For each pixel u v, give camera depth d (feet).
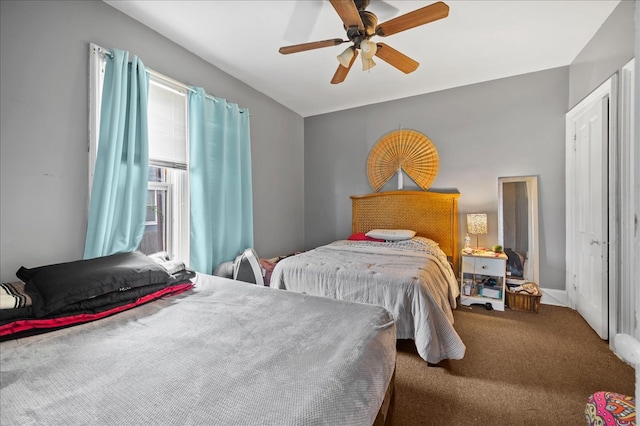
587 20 7.25
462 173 11.37
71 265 4.68
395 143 12.62
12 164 4.98
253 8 6.66
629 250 6.47
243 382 2.65
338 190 14.05
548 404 5.05
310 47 6.39
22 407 2.35
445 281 8.11
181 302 4.87
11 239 4.98
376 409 2.90
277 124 12.66
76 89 5.80
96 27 6.16
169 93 7.82
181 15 6.87
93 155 6.00
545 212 10.09
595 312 7.80
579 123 8.82
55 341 3.51
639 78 1.34
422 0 6.49
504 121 10.64
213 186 8.93
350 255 9.05
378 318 4.20
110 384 2.65
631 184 6.40
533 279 10.07
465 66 9.64
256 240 11.41
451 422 4.68
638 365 1.37
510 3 6.62
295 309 4.51
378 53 6.68
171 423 2.16
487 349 6.93
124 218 6.28
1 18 4.83
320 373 2.79
